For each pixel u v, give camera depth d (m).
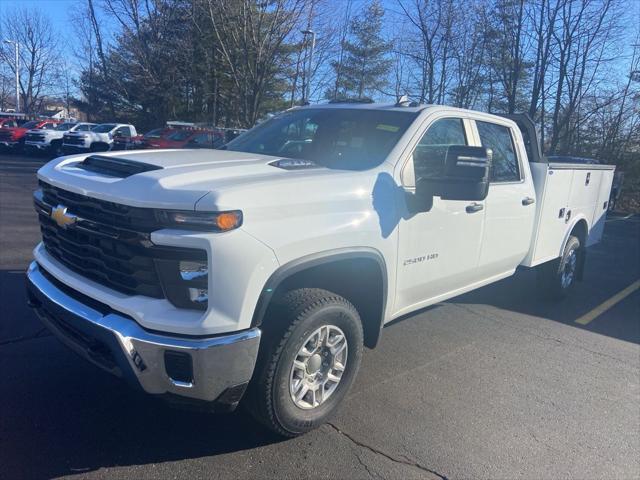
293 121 4.65
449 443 3.53
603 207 7.48
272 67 20.31
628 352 5.42
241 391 2.91
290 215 3.03
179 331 2.73
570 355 5.21
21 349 4.42
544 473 3.30
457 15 21.56
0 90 61.28
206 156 3.71
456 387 4.33
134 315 2.80
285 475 3.09
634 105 22.06
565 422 3.91
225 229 2.74
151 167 3.17
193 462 3.15
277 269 2.96
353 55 32.62
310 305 3.16
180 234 2.71
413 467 3.25
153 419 3.55
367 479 3.11
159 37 25.66
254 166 3.41
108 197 2.87
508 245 5.20
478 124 4.78
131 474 3.01
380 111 4.36
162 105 31.66
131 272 2.88
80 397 3.75
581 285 8.17
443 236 4.24
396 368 4.60
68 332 3.22
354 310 3.49
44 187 3.54
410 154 3.96
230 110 29.08
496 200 4.83
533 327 5.96
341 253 3.30
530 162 5.73
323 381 3.42
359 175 3.56
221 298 2.75
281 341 3.07
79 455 3.13
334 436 3.50
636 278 8.98
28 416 3.48
